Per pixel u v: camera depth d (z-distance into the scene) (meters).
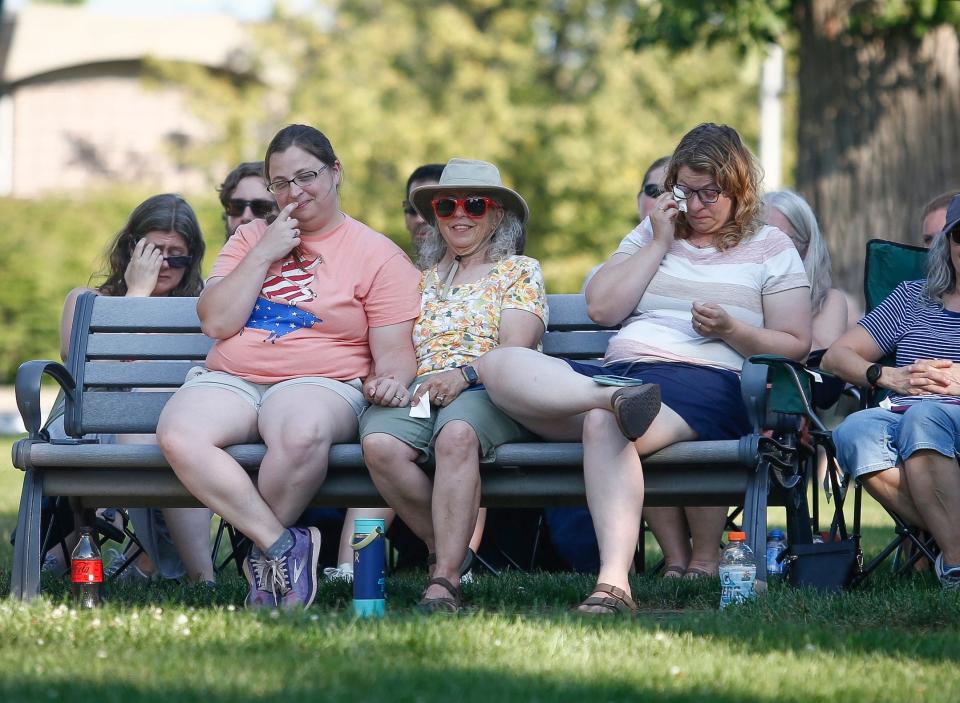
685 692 8.80
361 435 12.38
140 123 92.62
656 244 13.56
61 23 94.25
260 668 9.26
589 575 14.98
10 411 60.78
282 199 13.38
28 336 63.97
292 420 12.25
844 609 11.78
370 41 76.81
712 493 12.30
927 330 14.46
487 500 12.54
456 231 13.64
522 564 16.08
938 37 34.31
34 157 92.81
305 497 12.27
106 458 12.35
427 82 77.06
